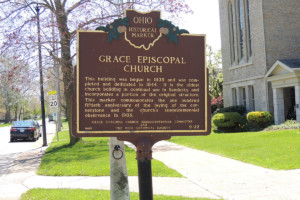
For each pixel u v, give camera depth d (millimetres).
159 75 4430
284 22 21359
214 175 8852
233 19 25141
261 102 21656
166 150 14000
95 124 4316
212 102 30438
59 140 22125
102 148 14984
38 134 26500
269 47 21094
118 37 4363
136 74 4395
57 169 10086
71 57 14164
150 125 4406
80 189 7625
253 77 22344
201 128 4480
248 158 10828
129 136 4344
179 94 4461
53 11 13016
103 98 4340
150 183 4312
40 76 13984
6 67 13227
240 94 24703
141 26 4402
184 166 10266
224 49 26594
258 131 18891
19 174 10180
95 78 4328
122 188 5809
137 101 4391
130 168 9703
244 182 7969
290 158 10234
